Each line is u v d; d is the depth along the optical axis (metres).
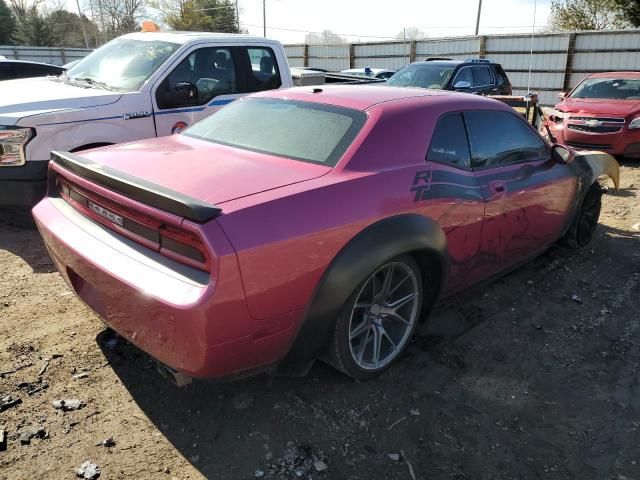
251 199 2.37
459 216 3.21
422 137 3.11
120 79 5.76
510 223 3.73
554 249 5.25
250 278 2.23
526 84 21.67
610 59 19.67
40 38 50.53
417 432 2.67
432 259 3.13
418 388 3.02
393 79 10.73
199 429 2.62
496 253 3.73
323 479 2.36
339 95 3.36
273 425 2.66
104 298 2.54
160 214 2.26
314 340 2.59
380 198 2.75
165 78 5.66
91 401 2.77
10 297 3.83
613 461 2.54
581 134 9.81
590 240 5.45
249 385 2.95
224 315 2.18
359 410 2.80
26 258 4.59
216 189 2.44
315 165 2.78
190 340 2.19
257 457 2.46
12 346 3.19
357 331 2.88
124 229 2.52
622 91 10.56
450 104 3.40
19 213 5.15
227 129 3.37
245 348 2.33
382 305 3.00
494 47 22.05
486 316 3.87
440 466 2.47
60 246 2.76
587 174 4.76
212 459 2.44
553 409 2.90
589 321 3.87
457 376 3.14
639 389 3.10
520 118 4.01
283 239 2.33
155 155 3.00
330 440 2.59
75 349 3.20
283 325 2.44
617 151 9.60
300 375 2.73
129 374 2.99
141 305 2.29
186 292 2.17
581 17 25.44
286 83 6.82
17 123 4.71
